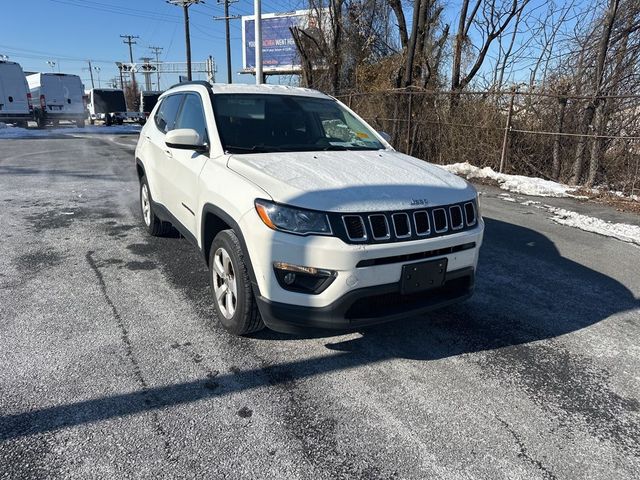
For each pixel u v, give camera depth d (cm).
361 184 298
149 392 268
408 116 1208
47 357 300
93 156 1316
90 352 307
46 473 208
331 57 1720
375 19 1741
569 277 471
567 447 237
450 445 236
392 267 277
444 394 277
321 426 246
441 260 293
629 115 879
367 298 279
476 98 1107
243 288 302
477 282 453
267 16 3195
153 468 214
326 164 335
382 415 256
